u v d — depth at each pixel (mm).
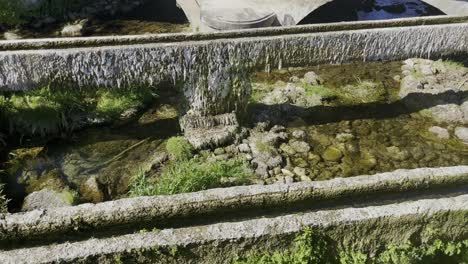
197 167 4613
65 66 4648
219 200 3250
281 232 3008
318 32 5184
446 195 3521
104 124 5461
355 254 3203
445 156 5293
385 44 5352
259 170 4883
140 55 4723
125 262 2898
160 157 5008
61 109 5293
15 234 3041
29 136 5184
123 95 5695
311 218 3090
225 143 5164
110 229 3176
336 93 6258
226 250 3008
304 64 5258
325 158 5191
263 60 5082
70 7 7855
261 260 3053
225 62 4957
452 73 6500
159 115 5684
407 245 3254
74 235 3129
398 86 6461
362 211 3141
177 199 3221
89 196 4570
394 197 3494
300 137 5426
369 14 8508
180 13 8242
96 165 4938
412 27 5348
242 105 5344
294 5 6770
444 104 5965
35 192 4492
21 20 7457
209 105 5188
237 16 6477
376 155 5273
